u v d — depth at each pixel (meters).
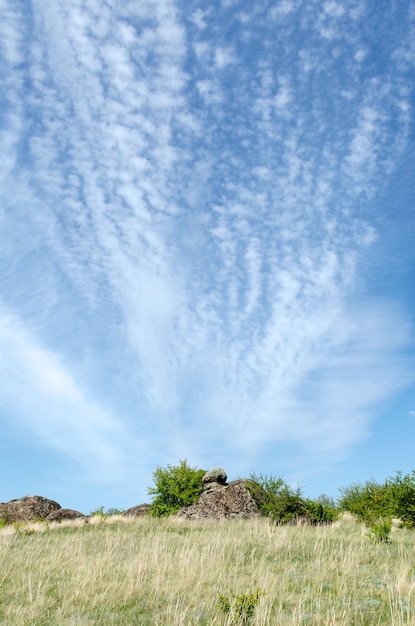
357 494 28.48
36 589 11.78
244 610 9.61
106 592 11.28
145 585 11.87
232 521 24.72
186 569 12.87
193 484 31.53
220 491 28.41
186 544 16.91
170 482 31.67
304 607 10.21
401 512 23.31
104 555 14.96
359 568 13.03
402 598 10.59
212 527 22.61
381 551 15.01
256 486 27.45
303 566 13.51
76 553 15.72
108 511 34.94
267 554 14.93
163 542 17.33
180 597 10.95
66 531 22.34
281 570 13.27
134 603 10.77
